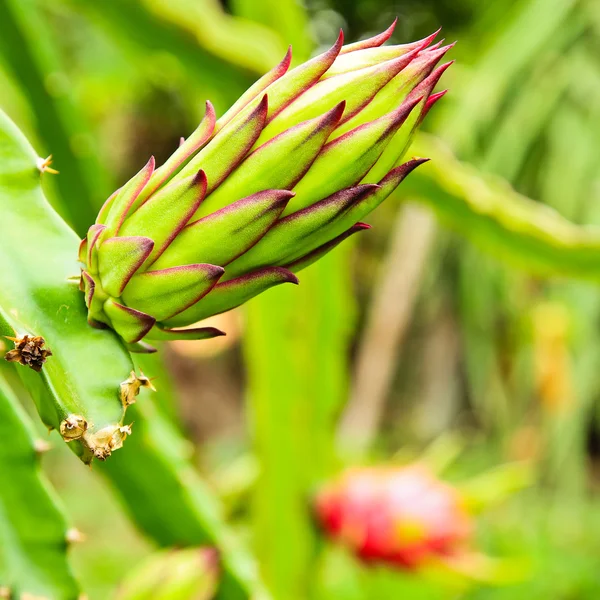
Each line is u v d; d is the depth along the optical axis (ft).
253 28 3.45
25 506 2.19
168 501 2.52
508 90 6.01
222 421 12.43
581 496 7.28
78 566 6.17
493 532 6.84
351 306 3.52
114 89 6.94
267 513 3.45
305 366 3.40
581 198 6.13
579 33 6.09
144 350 1.91
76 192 3.26
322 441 3.49
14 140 1.96
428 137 3.51
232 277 1.86
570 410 5.93
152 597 2.39
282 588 3.46
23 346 1.83
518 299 6.31
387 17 8.78
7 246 1.90
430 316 9.18
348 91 1.83
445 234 6.75
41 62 3.11
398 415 11.48
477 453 8.82
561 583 6.40
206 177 1.83
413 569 3.42
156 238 1.85
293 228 1.83
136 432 2.47
